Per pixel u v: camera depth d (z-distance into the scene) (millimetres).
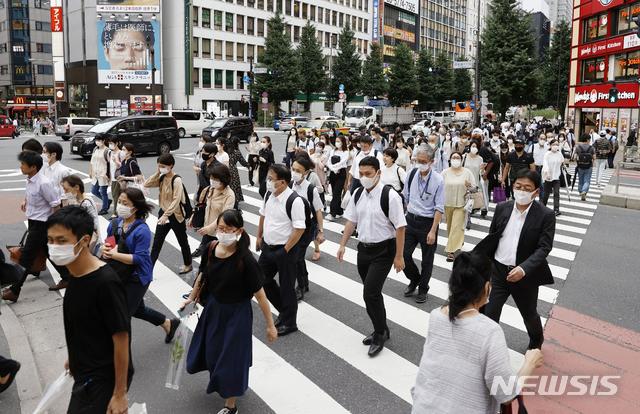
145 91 57344
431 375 2766
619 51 35219
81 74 59469
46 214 6883
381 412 4527
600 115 38219
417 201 7207
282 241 5977
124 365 3121
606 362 5551
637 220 13531
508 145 14664
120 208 5078
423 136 17047
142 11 56031
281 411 4535
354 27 82750
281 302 6168
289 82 57969
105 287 3064
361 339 6043
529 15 47281
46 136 47250
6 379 4523
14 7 89750
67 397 4574
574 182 18938
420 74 73750
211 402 4656
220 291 4336
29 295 7191
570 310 7070
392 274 8641
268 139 14438
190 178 19078
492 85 46781
